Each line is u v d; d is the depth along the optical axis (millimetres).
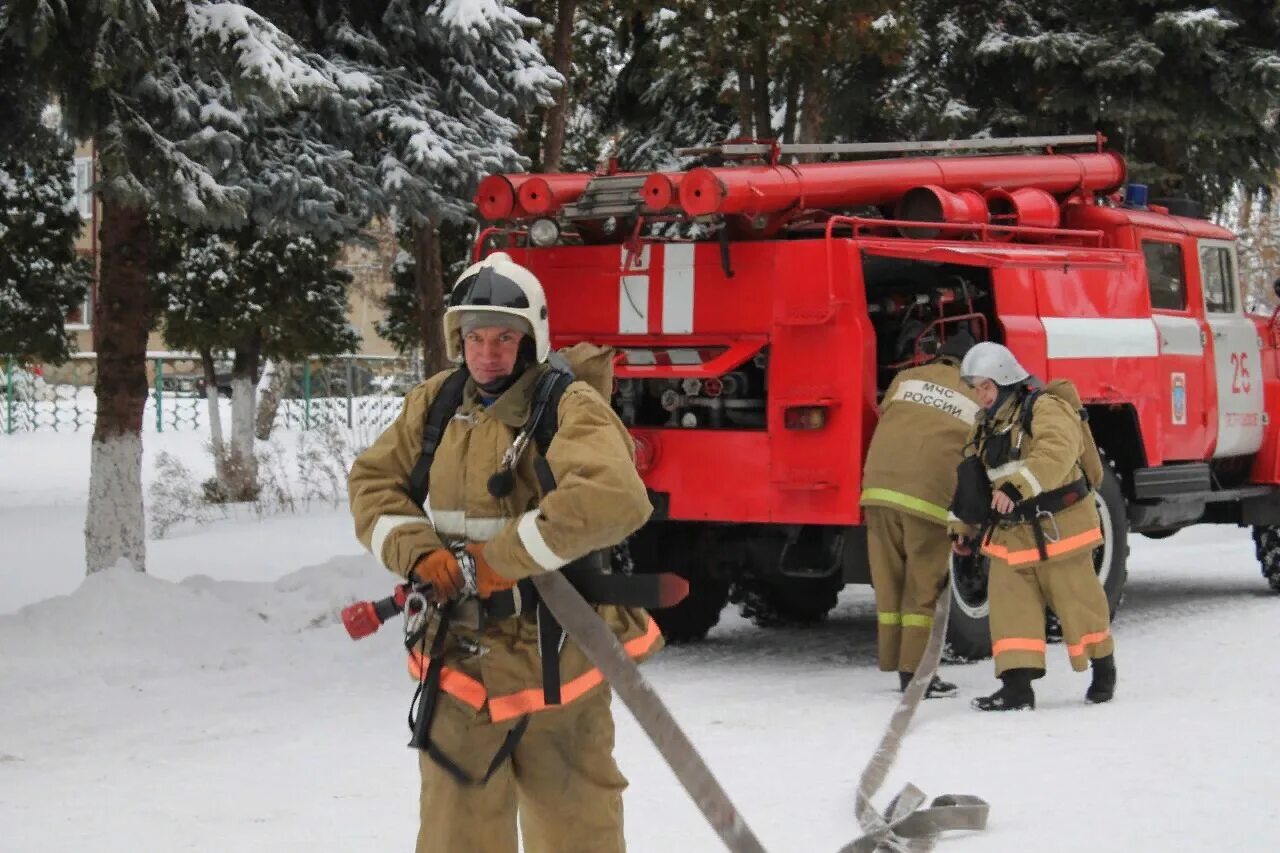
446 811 3859
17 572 13867
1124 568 10508
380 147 11367
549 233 9508
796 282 9016
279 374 31031
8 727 7547
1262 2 19609
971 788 6281
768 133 17562
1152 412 10898
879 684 8891
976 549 8367
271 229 10977
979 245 9898
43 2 8578
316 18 11219
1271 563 12719
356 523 3896
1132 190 11672
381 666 9211
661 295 9406
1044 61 18859
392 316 24375
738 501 9141
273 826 5723
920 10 19672
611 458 3678
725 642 10789
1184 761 6719
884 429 8633
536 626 3814
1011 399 8016
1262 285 38219
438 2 11172
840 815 5871
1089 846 5457
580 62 20078
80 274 20641
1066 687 8633
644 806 6035
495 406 3869
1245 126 19625
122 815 5891
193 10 9000
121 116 9336
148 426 36125
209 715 7871
